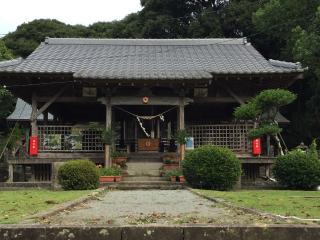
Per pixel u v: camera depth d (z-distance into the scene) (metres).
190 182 17.03
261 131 18.30
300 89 34.94
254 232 5.92
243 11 39.12
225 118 26.66
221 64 22.73
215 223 6.57
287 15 32.16
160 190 17.02
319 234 5.94
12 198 12.54
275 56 38.91
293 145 35.72
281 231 5.93
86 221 7.34
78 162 16.67
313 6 29.77
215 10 42.72
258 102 18.36
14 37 47.16
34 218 7.42
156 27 42.00
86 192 14.74
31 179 21.36
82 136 21.66
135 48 26.48
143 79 19.88
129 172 20.72
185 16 43.50
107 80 19.89
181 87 20.86
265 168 21.94
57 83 21.69
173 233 5.85
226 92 22.66
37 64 22.03
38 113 21.88
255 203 10.97
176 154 22.06
